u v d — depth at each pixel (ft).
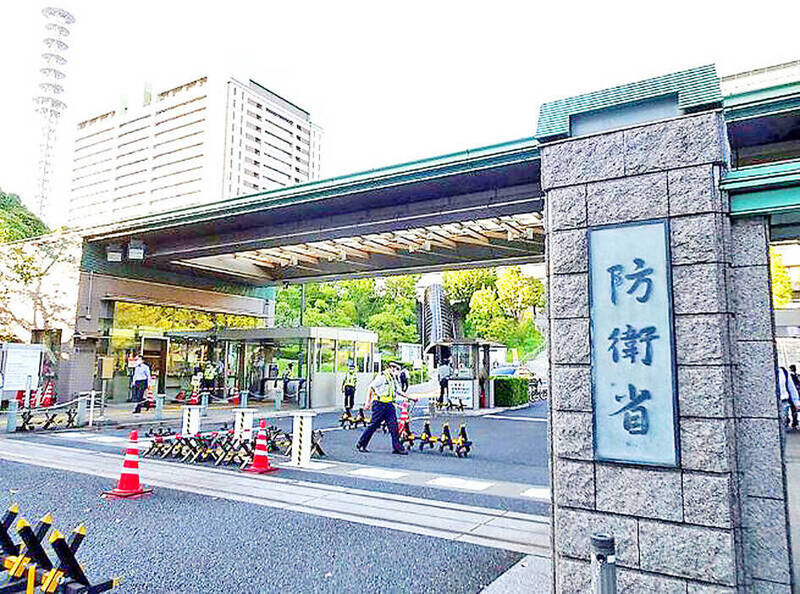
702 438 11.59
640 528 11.96
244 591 14.74
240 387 79.97
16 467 30.78
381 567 16.48
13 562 13.35
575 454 12.78
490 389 75.72
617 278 12.76
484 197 40.70
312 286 132.87
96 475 28.73
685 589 11.44
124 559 16.85
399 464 33.63
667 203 12.44
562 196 13.69
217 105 306.55
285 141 339.16
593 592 9.80
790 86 26.27
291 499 24.27
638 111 13.21
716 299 11.74
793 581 12.14
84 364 65.98
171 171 313.94
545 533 19.79
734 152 32.27
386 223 46.60
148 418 56.29
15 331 69.62
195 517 21.31
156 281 73.05
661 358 12.11
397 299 135.54
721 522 11.25
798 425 33.35
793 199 11.70
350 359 78.13
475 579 15.64
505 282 124.47
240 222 52.75
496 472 31.53
